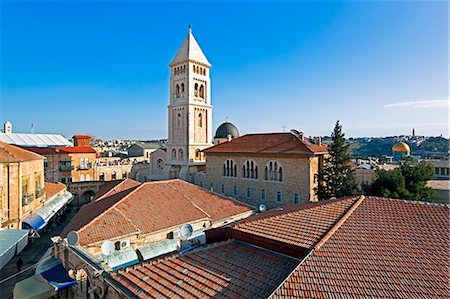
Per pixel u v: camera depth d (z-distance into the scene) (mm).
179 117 75312
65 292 20891
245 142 58188
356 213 16375
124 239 23562
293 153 47031
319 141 55375
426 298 9727
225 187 58906
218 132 89812
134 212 26828
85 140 97812
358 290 10375
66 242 21344
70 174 74875
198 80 75125
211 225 30141
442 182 47406
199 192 35688
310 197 45781
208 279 13078
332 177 45781
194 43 74688
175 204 30641
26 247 39281
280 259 14102
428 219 14992
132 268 15180
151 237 25312
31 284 20922
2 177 33250
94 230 23141
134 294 12977
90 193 70062
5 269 32312
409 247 12789
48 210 42906
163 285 13148
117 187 36531
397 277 10898
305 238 14359
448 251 12273
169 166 76562
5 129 79875
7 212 33781
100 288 15656
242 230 16672
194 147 73312
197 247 17703
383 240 13438
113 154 139625
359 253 12562
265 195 51750
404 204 17031
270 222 17297
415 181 39219
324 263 12000
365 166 63969
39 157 43500
